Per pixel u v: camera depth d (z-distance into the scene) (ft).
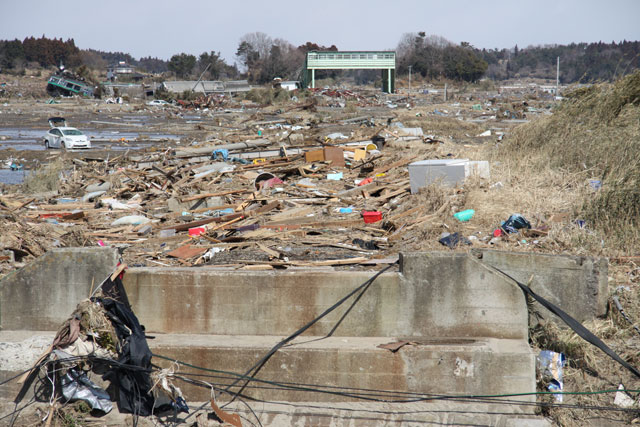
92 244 42.91
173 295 29.96
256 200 57.77
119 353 28.07
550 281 29.99
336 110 292.61
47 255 30.12
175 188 67.05
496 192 47.47
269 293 29.60
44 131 190.60
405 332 29.37
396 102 364.79
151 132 186.80
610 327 28.71
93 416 28.02
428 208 47.37
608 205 41.29
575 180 48.98
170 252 40.55
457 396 27.35
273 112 288.71
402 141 102.73
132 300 30.17
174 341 29.07
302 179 70.74
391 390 27.76
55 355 27.61
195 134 178.70
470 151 74.84
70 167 92.43
